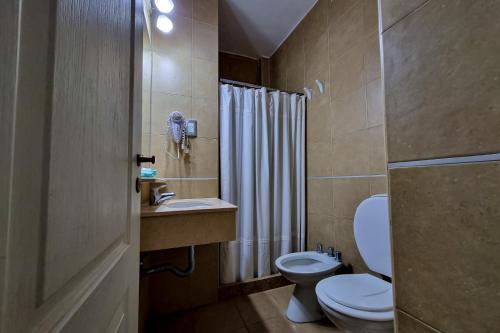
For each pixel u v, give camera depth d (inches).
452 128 11.2
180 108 65.5
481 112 10.1
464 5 10.8
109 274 18.5
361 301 39.7
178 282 63.9
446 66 11.5
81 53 14.0
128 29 24.9
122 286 22.3
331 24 71.5
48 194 11.0
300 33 86.3
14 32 9.2
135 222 28.1
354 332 38.6
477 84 10.2
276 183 79.3
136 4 28.7
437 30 12.0
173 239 41.0
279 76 100.5
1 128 8.6
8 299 8.8
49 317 11.0
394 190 14.5
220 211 44.3
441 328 11.6
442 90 11.7
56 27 11.6
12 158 9.1
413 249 13.2
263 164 77.2
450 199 11.3
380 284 46.6
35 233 10.2
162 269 49.8
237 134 75.0
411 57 13.5
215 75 70.3
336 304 40.0
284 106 81.3
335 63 69.8
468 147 10.5
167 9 60.6
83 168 14.2
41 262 10.5
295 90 89.2
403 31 14.0
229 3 77.3
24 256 9.6
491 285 9.6
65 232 12.2
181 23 67.4
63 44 12.2
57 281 11.5
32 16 10.2
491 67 9.8
